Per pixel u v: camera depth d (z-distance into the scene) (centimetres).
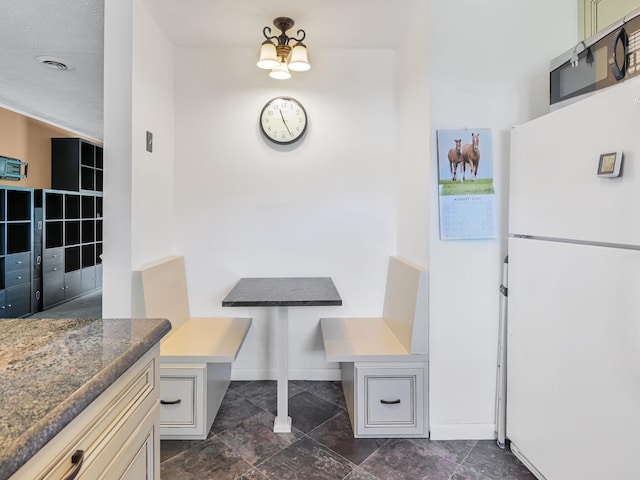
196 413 197
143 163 213
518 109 199
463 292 201
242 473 174
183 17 222
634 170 115
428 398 202
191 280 266
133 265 202
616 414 122
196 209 265
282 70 231
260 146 266
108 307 199
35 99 416
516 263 180
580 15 196
